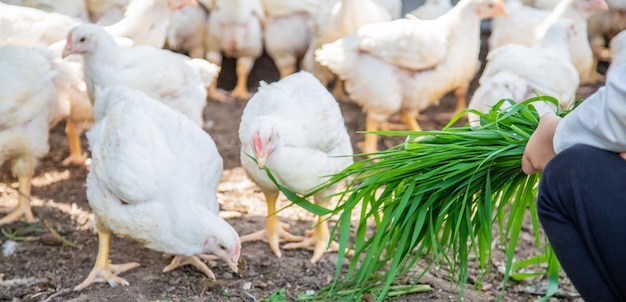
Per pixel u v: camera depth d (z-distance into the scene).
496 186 3.23
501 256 4.54
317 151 4.23
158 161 3.84
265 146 3.89
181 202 3.83
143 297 3.99
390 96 5.79
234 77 7.95
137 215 3.83
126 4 6.52
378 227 3.48
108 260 4.20
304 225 4.95
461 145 3.19
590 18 7.37
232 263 3.85
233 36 6.98
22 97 4.55
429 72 5.78
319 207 3.46
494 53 5.36
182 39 7.21
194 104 5.20
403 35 5.60
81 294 4.02
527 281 4.25
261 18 7.07
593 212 2.33
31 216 4.86
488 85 5.16
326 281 4.18
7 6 5.50
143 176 3.79
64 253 4.50
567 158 2.40
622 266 2.31
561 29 5.57
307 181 4.15
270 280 4.20
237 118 6.81
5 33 5.35
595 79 7.71
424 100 5.92
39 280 4.16
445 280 4.20
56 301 3.96
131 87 4.93
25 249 4.52
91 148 4.21
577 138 2.41
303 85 4.41
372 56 5.74
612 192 2.32
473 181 3.19
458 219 3.08
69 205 5.13
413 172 3.23
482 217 3.20
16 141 4.62
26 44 5.39
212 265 4.35
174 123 4.06
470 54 5.91
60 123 6.60
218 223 3.86
